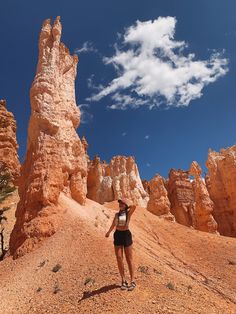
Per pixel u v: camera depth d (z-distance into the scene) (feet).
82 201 97.25
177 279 48.49
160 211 140.87
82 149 105.70
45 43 99.04
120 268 38.58
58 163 80.64
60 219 73.36
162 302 36.68
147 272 46.65
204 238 97.40
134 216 113.91
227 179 159.02
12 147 188.85
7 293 49.93
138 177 198.49
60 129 99.91
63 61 111.65
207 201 128.26
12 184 169.58
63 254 59.57
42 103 87.92
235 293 54.54
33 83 91.71
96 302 37.17
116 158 205.26
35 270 56.44
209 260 77.82
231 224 153.17
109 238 65.98
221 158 167.63
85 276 47.62
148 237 93.81
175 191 184.44
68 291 44.16
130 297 36.76
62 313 37.81
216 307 40.04
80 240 63.82
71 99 109.19
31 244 67.92
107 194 188.44
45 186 75.51
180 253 83.10
